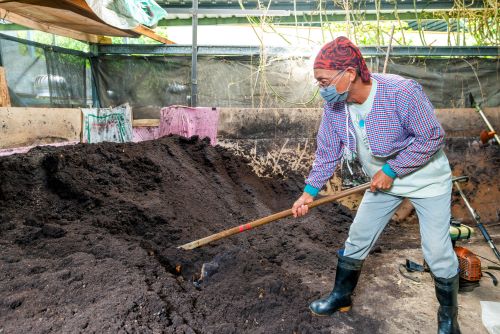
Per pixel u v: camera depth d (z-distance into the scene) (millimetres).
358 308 2633
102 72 5703
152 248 2762
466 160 4930
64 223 2879
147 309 1937
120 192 3432
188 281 2576
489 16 5906
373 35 6586
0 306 1832
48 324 1724
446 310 2201
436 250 2084
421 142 1881
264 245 3494
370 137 1964
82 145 3855
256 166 5078
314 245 3648
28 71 4781
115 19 4047
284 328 2176
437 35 7672
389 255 3693
